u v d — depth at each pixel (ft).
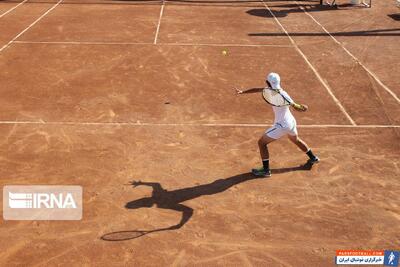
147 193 23.97
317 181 25.32
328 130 31.01
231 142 29.30
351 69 42.06
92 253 19.86
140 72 40.50
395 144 29.40
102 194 23.77
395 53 46.42
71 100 34.78
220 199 23.68
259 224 21.94
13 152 27.37
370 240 21.03
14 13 59.16
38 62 42.32
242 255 19.98
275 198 23.86
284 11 62.59
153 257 19.72
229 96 36.11
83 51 45.42
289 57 45.01
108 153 27.58
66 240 20.58
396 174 26.09
